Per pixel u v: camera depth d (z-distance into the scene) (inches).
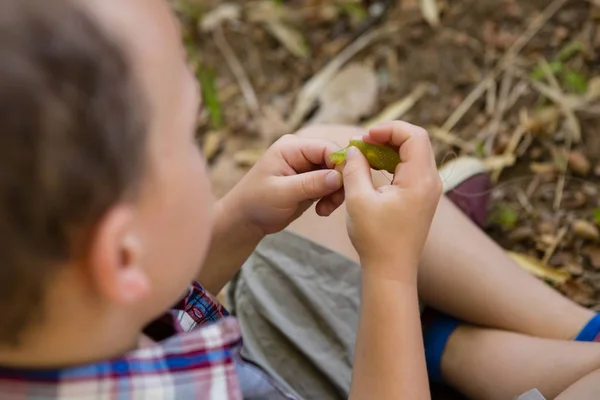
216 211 35.6
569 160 50.7
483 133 53.5
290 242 40.1
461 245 40.2
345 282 39.2
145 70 23.6
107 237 22.5
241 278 40.4
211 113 55.7
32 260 22.4
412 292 30.6
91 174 22.0
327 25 61.4
